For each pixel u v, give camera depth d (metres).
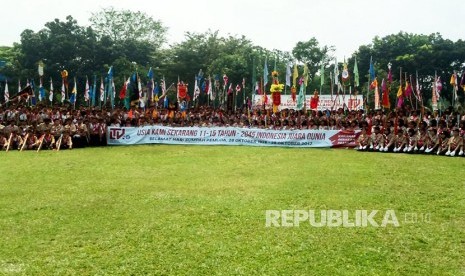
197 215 8.50
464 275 6.00
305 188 10.67
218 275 5.96
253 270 6.11
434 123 18.72
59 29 52.91
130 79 29.19
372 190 10.48
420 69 52.47
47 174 12.77
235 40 56.59
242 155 16.48
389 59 53.88
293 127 20.97
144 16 65.62
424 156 16.20
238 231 7.62
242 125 22.69
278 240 7.23
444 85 52.44
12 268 6.14
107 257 6.54
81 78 51.91
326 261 6.43
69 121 19.66
